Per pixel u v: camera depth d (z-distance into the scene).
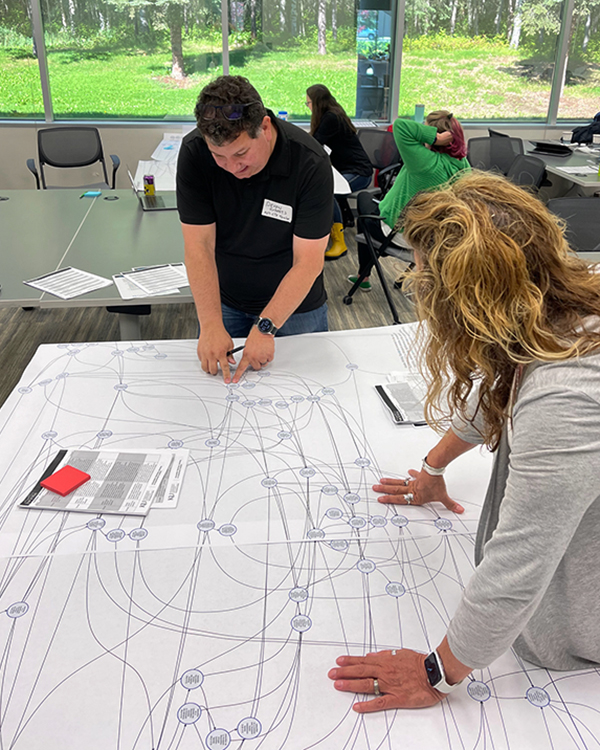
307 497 1.30
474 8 6.22
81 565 1.12
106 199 3.80
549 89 6.62
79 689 0.91
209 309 1.86
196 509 1.26
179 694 0.91
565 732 0.88
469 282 0.73
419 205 0.82
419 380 1.72
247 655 0.97
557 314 0.76
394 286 4.66
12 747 0.84
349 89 6.47
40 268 2.60
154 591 1.07
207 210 1.90
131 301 2.25
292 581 1.10
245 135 1.57
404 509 1.28
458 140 4.02
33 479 1.34
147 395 1.67
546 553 0.72
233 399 1.65
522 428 0.73
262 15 6.05
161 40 6.03
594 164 5.19
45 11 5.79
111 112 6.26
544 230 0.76
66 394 1.66
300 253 1.84
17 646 0.97
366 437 1.50
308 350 1.91
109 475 1.35
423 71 6.45
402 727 0.88
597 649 0.93
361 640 1.00
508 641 0.78
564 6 6.27
